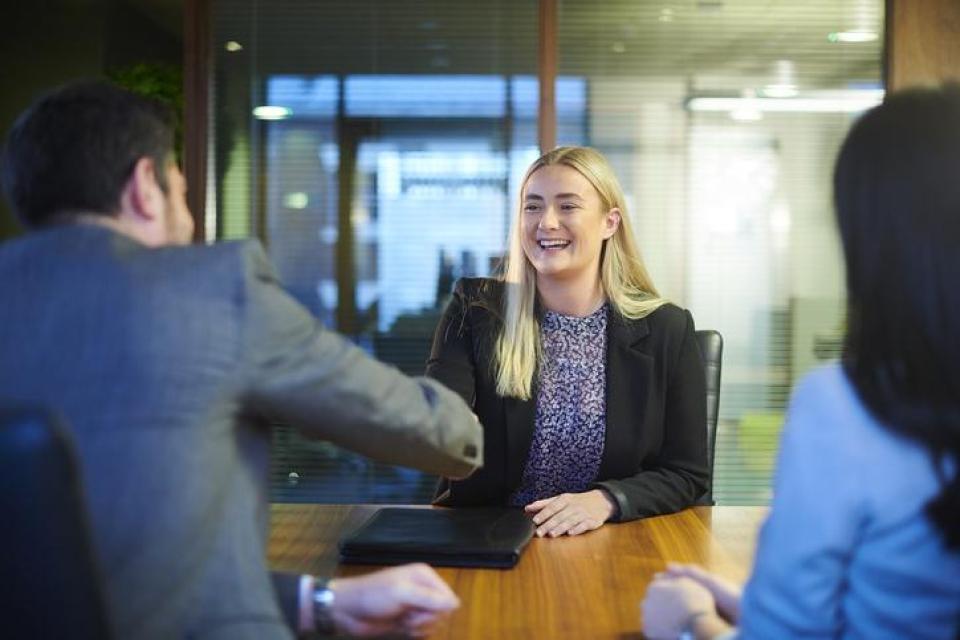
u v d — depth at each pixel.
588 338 2.30
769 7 3.93
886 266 0.90
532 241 2.28
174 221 1.23
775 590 0.93
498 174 3.97
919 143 0.90
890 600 0.91
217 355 1.05
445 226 4.00
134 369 1.00
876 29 3.92
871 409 0.90
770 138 3.95
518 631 1.32
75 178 1.13
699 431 2.26
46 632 0.77
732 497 4.01
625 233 2.37
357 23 3.96
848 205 0.93
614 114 3.94
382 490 4.12
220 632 1.04
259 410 1.13
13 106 6.11
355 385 1.20
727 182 3.96
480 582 1.55
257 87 3.97
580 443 2.24
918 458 0.89
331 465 4.12
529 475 2.27
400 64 3.96
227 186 3.98
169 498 0.99
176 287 1.05
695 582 1.28
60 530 0.76
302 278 4.02
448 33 3.95
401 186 3.99
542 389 2.26
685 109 3.94
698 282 3.97
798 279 3.97
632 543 1.80
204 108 3.96
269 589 1.11
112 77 5.30
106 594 0.80
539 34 3.93
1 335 1.02
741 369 3.99
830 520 0.91
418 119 3.97
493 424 2.27
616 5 3.93
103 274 1.04
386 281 4.02
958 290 0.87
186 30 3.94
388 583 1.28
